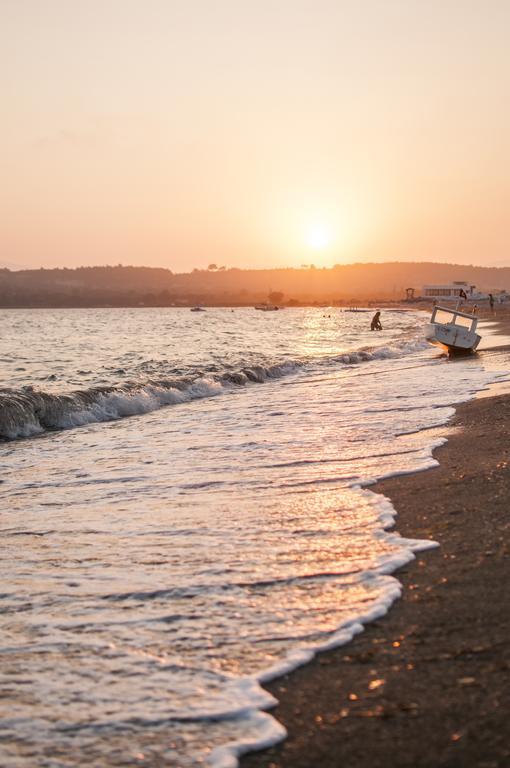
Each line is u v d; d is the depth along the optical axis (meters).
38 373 30.84
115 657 4.37
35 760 3.38
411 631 4.50
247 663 4.21
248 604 5.08
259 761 3.32
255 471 9.67
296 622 4.74
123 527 7.19
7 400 14.89
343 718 3.61
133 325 114.06
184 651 4.40
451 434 11.65
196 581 5.56
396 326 86.12
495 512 6.98
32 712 3.78
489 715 3.53
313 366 30.58
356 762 3.27
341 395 18.73
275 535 6.69
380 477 8.91
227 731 3.56
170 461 10.76
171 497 8.42
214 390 22.06
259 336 69.31
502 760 3.20
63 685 4.05
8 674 4.19
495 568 5.48
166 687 3.99
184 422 15.42
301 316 173.88
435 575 5.44
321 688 3.90
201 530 6.95
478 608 4.77
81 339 68.25
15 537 7.00
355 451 10.73
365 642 4.41
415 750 3.32
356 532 6.68
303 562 5.90
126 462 10.91
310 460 10.22
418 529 6.66
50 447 12.98
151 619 4.89
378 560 5.83
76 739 3.53
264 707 3.74
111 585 5.57
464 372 23.19
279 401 18.31
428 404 15.57
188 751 3.41
